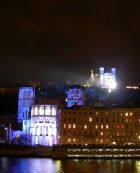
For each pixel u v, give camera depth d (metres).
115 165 188.75
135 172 157.75
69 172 158.50
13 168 174.88
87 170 165.38
